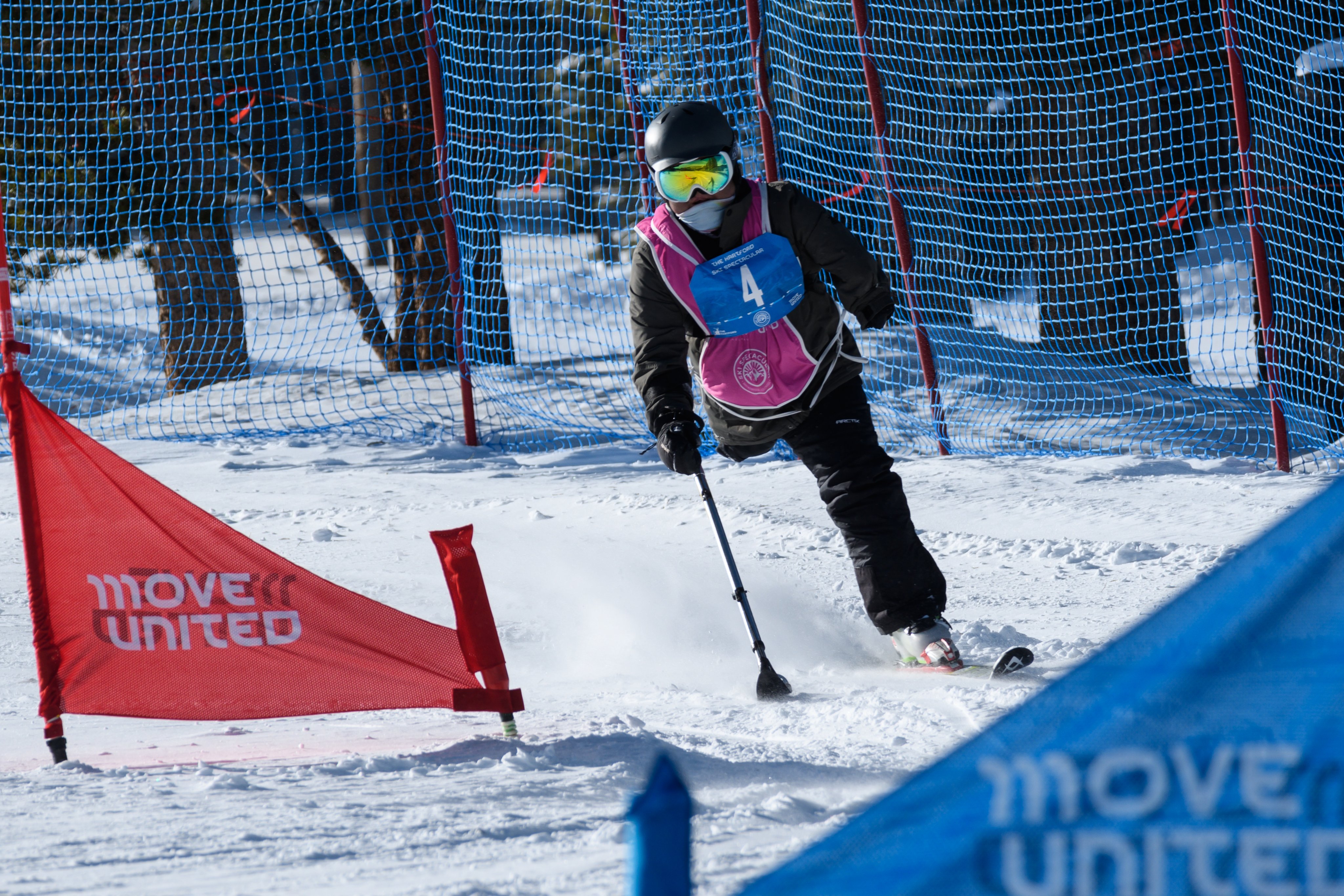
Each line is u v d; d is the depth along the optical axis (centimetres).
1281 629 253
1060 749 258
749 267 1298
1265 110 3828
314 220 5019
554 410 3959
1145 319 4262
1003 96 4322
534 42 4781
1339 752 248
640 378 1362
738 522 2464
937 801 262
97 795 830
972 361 4153
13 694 1345
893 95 4434
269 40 4606
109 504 1036
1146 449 3284
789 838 675
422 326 4662
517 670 1477
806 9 4447
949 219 4450
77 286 6325
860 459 1372
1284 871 249
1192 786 253
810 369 1351
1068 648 1420
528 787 838
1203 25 3972
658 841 266
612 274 5316
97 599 1034
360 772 913
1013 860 257
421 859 653
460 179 4016
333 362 5059
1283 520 260
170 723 1181
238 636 1045
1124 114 4162
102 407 4816
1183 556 2070
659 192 1280
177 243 4850
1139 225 4162
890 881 260
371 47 4628
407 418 3934
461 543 1038
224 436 3803
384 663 1044
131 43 4694
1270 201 3791
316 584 1045
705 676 1415
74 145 4825
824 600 1827
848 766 921
